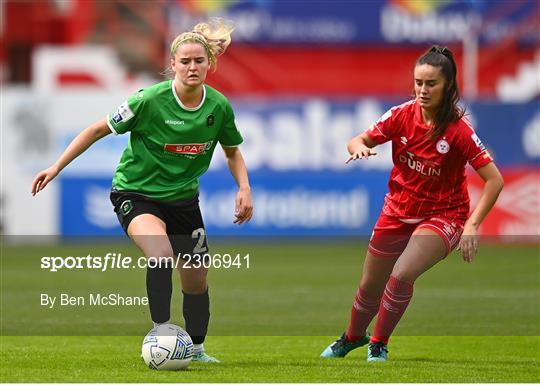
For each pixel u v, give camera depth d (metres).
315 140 57.38
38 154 56.78
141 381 21.45
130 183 24.06
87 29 71.88
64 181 56.66
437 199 24.75
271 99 59.31
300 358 26.41
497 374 23.38
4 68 71.62
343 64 70.38
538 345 29.55
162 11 71.25
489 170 23.92
